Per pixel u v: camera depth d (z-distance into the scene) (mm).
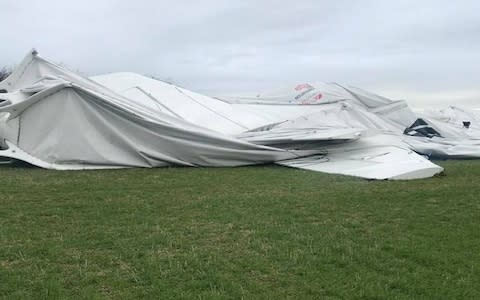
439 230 6254
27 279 4582
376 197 8164
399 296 4281
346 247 5492
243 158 11914
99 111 11414
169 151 11641
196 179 9836
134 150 11422
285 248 5457
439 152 14664
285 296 4266
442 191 8711
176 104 15398
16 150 10984
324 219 6766
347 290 4391
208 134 11781
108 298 4211
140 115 11562
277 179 9922
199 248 5453
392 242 5727
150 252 5301
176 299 4203
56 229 6168
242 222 6523
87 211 7070
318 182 9586
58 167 10906
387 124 17922
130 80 16562
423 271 4855
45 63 13109
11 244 5551
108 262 5008
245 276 4680
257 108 17203
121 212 7043
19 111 11117
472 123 23812
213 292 4301
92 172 10531
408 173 10164
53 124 11211
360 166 11203
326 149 12719
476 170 11680
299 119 15195
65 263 5000
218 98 18500
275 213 7043
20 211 7012
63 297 4211
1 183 8992
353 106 17281
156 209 7238
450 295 4309
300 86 19953
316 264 4988
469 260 5164
